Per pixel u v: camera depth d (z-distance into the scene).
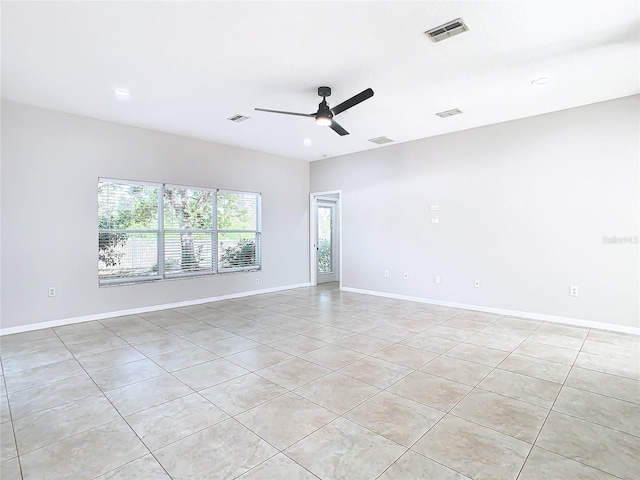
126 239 5.12
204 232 5.97
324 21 2.54
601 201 4.21
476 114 4.61
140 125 5.03
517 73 3.40
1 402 2.50
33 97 4.00
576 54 3.04
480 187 5.17
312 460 1.87
